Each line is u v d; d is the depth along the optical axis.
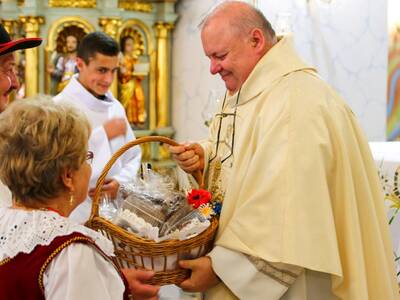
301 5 5.11
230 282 2.10
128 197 2.14
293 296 2.14
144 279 2.03
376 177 2.32
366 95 4.80
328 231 2.05
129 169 3.66
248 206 2.10
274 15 5.22
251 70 2.32
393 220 2.82
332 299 2.22
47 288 1.55
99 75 3.62
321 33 5.03
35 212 1.63
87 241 1.61
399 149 3.04
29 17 5.28
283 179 2.07
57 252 1.56
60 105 1.66
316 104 2.16
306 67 2.28
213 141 2.50
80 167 1.66
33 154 1.59
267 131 2.15
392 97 4.49
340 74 4.95
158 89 5.80
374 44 4.71
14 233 1.61
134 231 2.04
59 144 1.60
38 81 5.37
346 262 2.14
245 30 2.29
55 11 5.36
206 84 5.59
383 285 2.19
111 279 1.63
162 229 2.07
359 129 2.31
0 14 5.37
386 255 2.27
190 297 4.23
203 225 2.09
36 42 2.35
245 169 2.21
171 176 2.57
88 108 3.63
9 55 2.31
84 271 1.56
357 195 2.22
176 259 2.09
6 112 1.65
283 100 2.18
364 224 2.22
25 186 1.62
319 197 2.07
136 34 5.70
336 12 4.93
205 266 2.10
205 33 2.31
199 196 2.17
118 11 5.42
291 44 2.34
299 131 2.11
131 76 5.66
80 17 5.40
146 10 5.67
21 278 1.55
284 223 2.04
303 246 2.02
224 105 2.50
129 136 3.78
